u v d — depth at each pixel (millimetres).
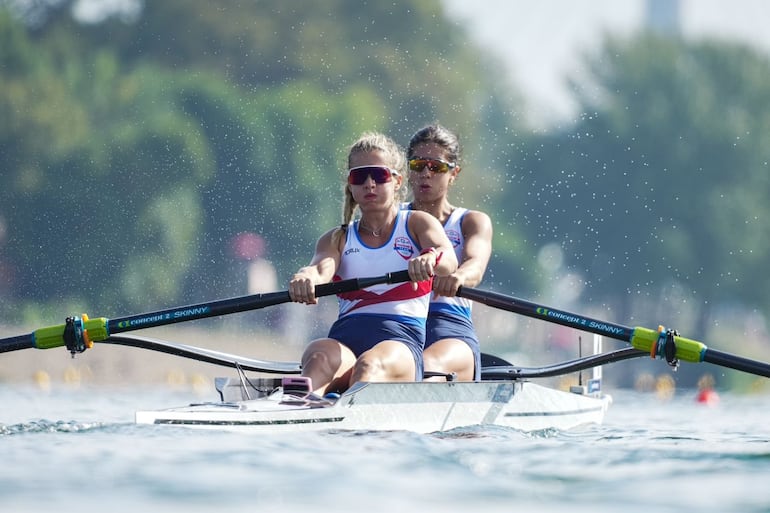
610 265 196000
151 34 166125
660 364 145750
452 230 35719
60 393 59562
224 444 23688
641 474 21781
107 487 19141
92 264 137750
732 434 33625
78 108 155125
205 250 142750
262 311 137750
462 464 22141
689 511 18594
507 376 38594
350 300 31688
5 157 148125
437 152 35188
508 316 182000
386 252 31672
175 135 144500
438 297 35188
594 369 40219
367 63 171000
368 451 23281
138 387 76312
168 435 25000
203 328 135000
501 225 192625
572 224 195125
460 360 34219
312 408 26453
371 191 31078
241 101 153125
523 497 19250
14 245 138750
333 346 30312
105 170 144125
